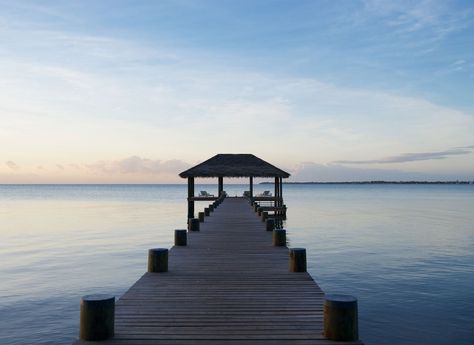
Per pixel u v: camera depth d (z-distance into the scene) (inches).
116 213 2370.8
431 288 674.2
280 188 1515.7
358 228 1537.9
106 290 661.3
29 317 533.6
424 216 2101.4
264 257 451.8
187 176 1371.8
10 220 1894.7
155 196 5782.5
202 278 351.6
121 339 212.4
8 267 832.3
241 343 208.4
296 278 351.9
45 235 1347.2
